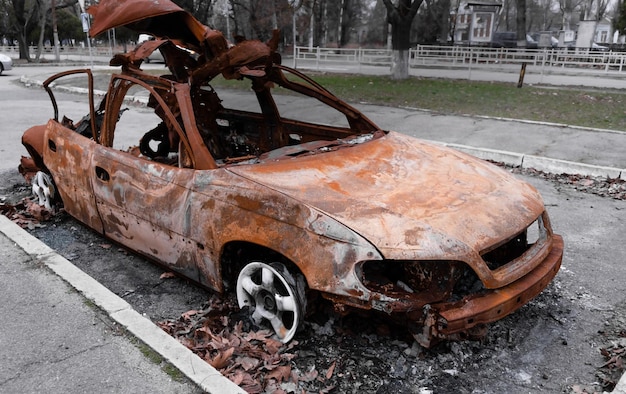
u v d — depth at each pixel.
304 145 4.03
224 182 3.32
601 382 2.96
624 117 11.45
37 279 3.93
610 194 6.55
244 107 5.84
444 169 3.75
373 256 2.77
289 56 30.53
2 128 10.28
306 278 2.94
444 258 2.79
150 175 3.77
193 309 3.70
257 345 3.22
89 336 3.24
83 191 4.51
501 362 3.14
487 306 2.85
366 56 25.61
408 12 18.70
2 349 3.12
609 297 3.93
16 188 6.39
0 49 48.66
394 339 3.28
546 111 12.33
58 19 55.91
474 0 34.53
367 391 2.86
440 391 2.87
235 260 3.53
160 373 2.89
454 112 12.46
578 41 35.28
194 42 4.29
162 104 3.84
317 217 2.93
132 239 4.11
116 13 3.99
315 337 3.31
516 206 3.37
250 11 33.06
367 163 3.71
